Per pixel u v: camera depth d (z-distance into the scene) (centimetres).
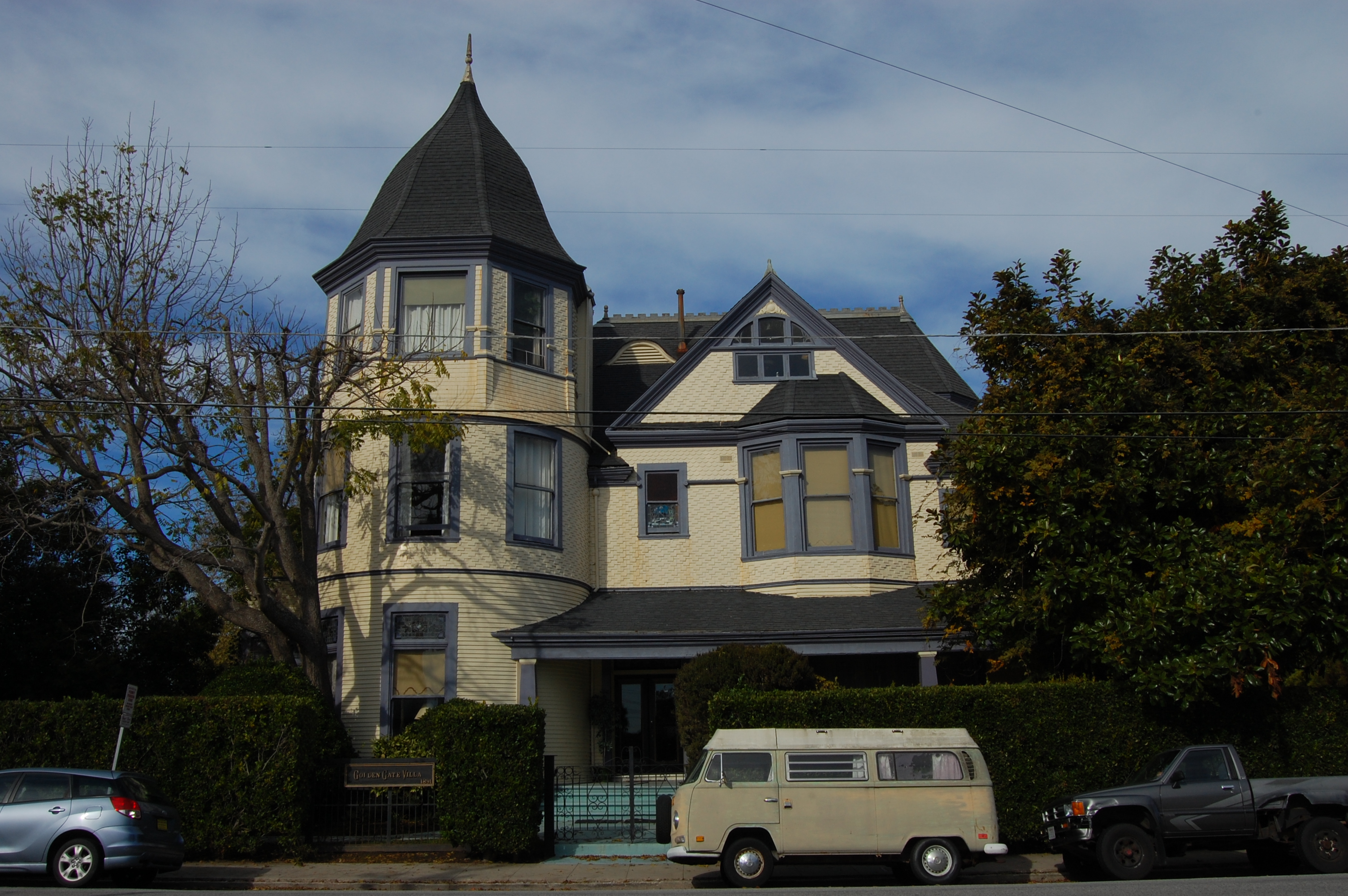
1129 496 1570
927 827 1343
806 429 2264
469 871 1444
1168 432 1648
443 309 2131
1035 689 1559
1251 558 1485
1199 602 1468
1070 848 1417
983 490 1675
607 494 2356
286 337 1800
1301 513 1528
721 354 2439
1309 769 1538
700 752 1748
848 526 2236
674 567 2309
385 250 2138
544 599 2105
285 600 2138
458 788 1501
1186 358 1717
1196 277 1781
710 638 1991
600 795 1828
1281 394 1733
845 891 1236
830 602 2169
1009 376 1753
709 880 1390
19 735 1531
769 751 1373
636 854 1572
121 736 1475
